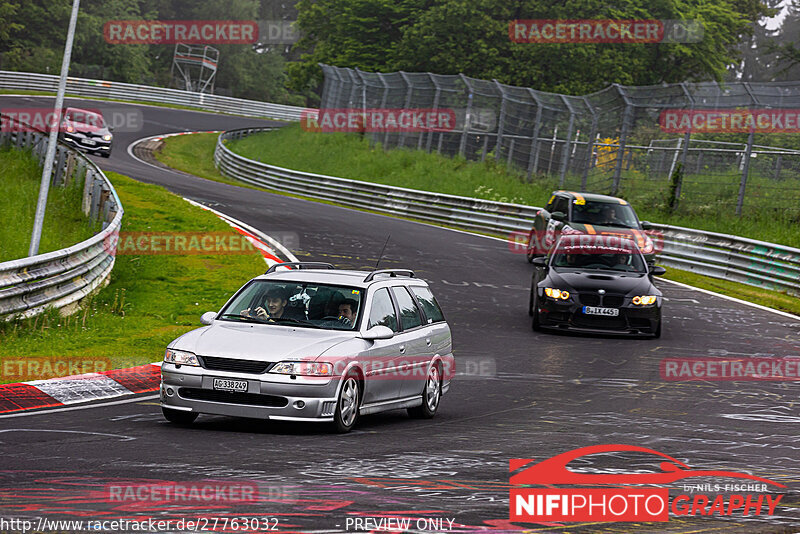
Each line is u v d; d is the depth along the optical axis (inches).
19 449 673.6
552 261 1630.2
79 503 517.3
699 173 2915.8
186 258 1915.6
